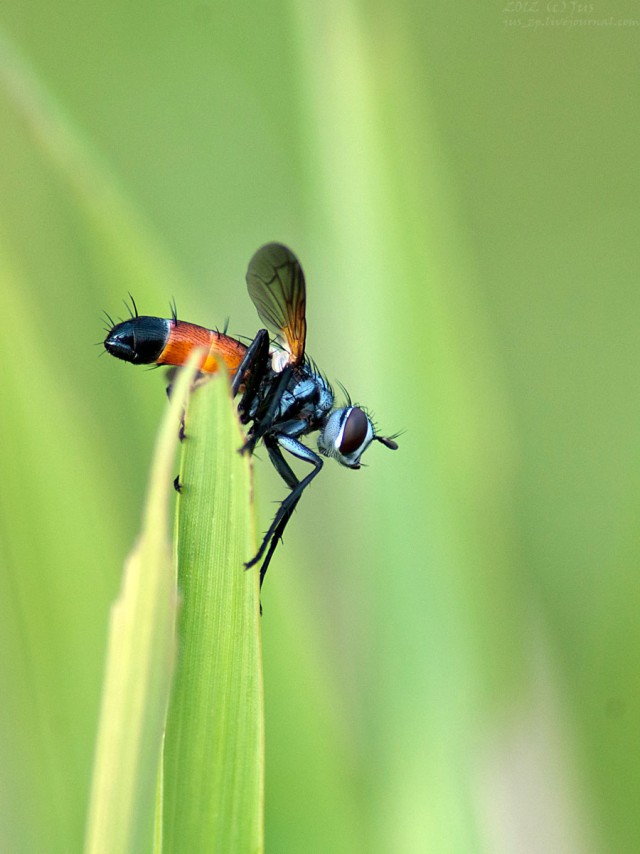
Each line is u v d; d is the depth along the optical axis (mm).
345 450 100
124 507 95
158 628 85
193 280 122
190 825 87
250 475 87
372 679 97
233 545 87
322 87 98
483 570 98
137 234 95
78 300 96
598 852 97
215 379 87
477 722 97
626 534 99
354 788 95
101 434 96
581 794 97
